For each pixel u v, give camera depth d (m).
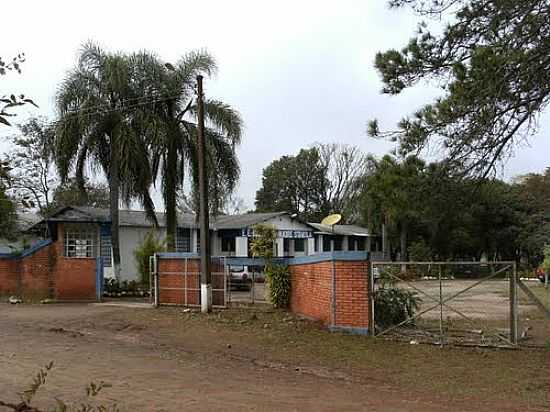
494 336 14.28
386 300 15.09
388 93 12.11
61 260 25.89
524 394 9.77
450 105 11.25
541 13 10.48
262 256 20.36
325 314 15.88
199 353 13.36
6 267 26.64
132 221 34.31
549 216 51.72
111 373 11.02
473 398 9.55
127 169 26.69
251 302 21.34
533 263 53.25
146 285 28.52
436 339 14.02
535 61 10.57
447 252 53.19
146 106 27.97
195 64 28.34
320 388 10.10
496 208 51.31
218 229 43.00
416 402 9.23
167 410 8.38
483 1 11.07
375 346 13.51
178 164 28.45
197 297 20.98
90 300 25.73
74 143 27.09
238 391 9.73
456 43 11.49
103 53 28.00
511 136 11.30
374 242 59.50
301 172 75.88
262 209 76.88
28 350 13.53
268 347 13.88
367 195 12.95
